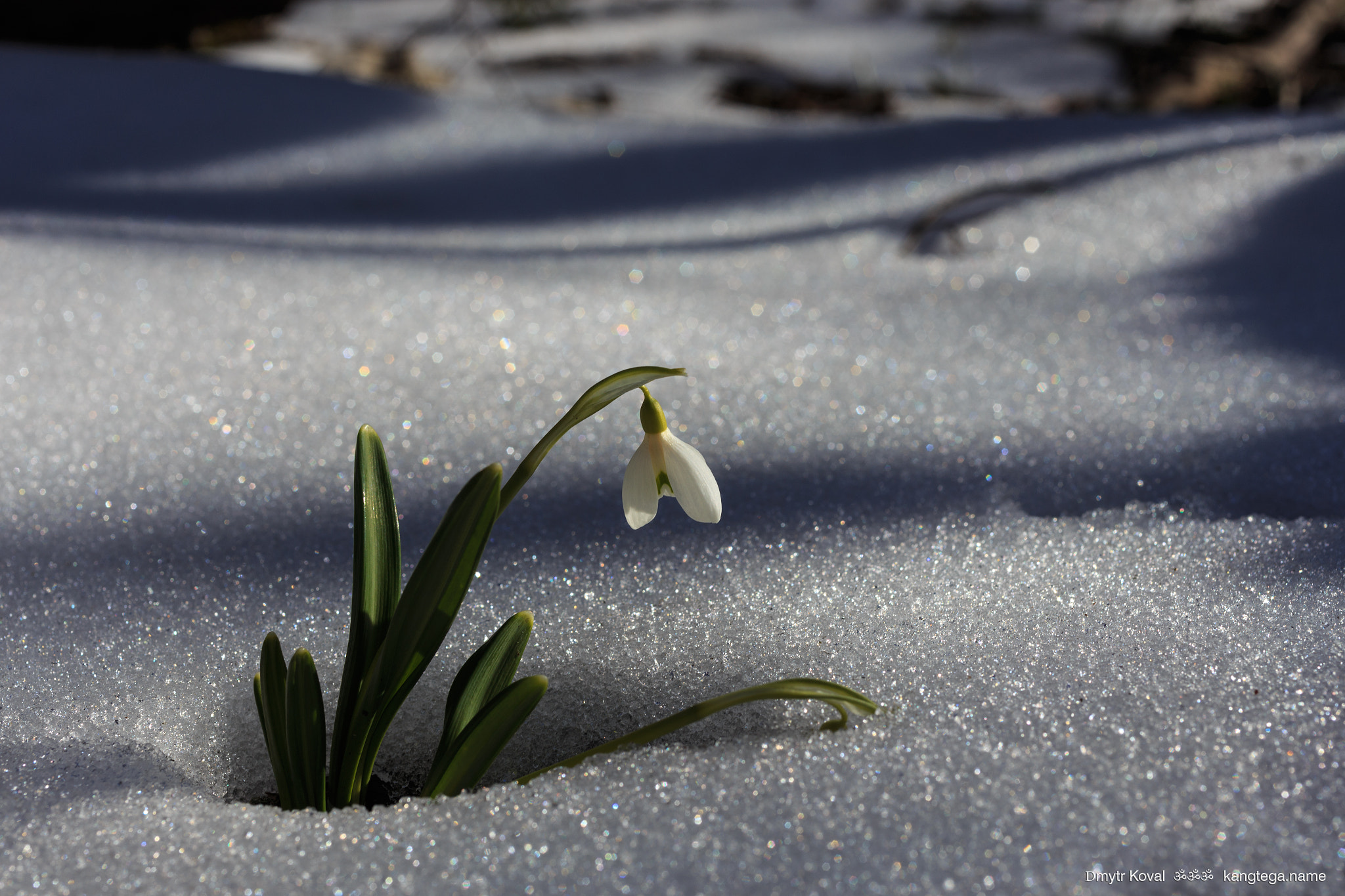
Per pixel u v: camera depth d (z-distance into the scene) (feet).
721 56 8.86
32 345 2.84
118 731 2.20
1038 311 3.61
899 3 10.68
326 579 2.41
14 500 2.50
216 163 5.39
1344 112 7.19
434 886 2.03
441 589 2.09
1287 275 3.71
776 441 2.70
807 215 5.04
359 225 4.86
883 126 5.99
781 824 2.06
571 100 7.66
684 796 2.09
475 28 9.30
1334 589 2.30
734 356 3.15
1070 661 2.23
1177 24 8.86
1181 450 2.64
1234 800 2.06
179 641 2.31
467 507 2.09
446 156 5.70
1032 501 2.56
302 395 2.76
